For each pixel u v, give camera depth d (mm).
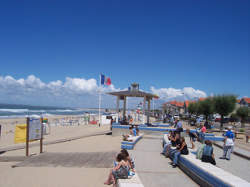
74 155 9945
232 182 4465
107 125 33719
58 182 6281
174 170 7277
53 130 25500
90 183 6199
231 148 9516
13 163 8945
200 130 15375
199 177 5805
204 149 6711
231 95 26578
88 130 25047
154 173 6859
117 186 5555
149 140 14719
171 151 8617
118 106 20859
